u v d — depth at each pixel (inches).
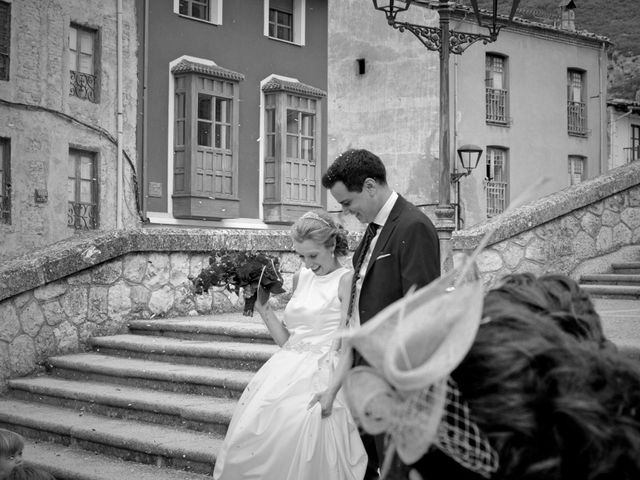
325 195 1036.5
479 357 38.1
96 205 785.6
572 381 37.3
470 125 1117.1
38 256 315.6
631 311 287.0
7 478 174.7
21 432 263.9
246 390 172.6
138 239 338.0
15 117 709.9
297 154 1002.1
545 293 44.3
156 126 858.8
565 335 39.6
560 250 363.6
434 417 36.3
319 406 160.4
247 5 951.6
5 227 698.2
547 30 1216.8
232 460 162.1
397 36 1119.6
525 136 1193.4
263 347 280.1
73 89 763.4
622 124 1430.9
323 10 1037.8
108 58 797.2
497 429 37.3
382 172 142.2
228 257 173.2
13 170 707.4
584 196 368.5
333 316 167.5
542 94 1222.3
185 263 355.9
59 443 251.0
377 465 156.6
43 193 728.3
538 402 37.0
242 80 941.8
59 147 746.2
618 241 382.9
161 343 300.2
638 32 2330.2
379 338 38.1
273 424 160.9
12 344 303.4
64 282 319.0
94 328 327.9
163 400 250.4
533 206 358.9
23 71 716.7
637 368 39.5
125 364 291.3
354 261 150.0
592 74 1309.1
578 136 1282.0
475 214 1112.8
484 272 337.7
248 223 957.8
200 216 890.7
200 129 906.1
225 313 366.9
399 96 1119.0
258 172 970.7
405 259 135.3
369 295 139.5
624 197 386.3
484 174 1127.6
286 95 975.6
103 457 233.5
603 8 2470.5
